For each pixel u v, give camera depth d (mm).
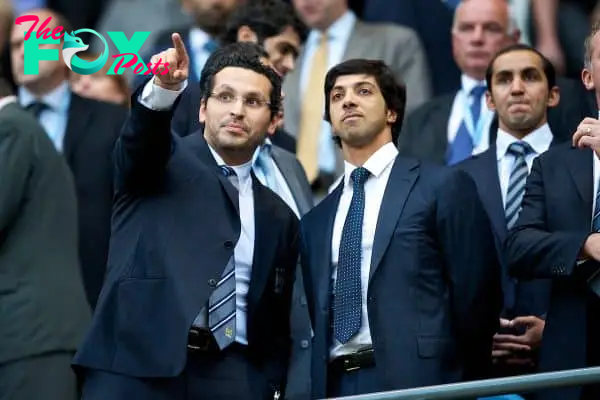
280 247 19500
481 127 23969
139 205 19000
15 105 21422
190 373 18766
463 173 19625
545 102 21875
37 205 21281
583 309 19500
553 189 19875
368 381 19172
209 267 18766
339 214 19812
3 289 21047
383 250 19266
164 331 18578
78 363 18719
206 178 19078
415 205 19406
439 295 19297
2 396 21000
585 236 19297
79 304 21422
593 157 19859
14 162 21078
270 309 19344
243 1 26141
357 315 19312
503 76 21938
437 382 18969
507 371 20953
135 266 18797
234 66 19266
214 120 19188
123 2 30297
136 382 18578
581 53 29453
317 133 26109
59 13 30531
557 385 17203
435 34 28609
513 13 27188
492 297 19625
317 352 19484
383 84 19953
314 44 27047
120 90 26750
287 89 26625
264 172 21391
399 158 19844
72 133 24234
